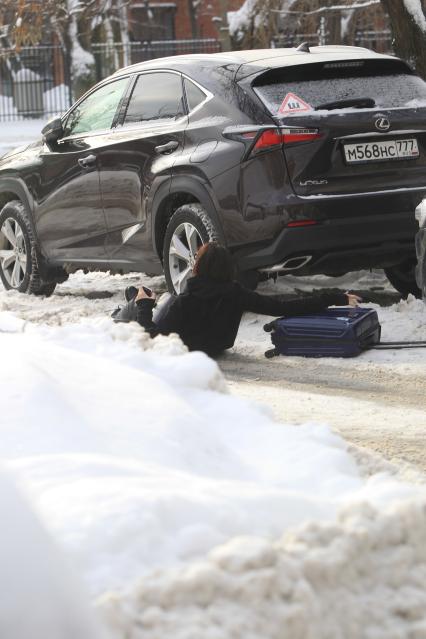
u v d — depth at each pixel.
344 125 14.03
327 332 12.67
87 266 17.41
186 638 3.70
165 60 16.19
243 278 14.48
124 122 16.47
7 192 18.88
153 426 6.05
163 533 4.36
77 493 4.57
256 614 3.86
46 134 17.61
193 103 15.17
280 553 4.14
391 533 4.49
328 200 13.88
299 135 13.89
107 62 53.22
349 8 36.78
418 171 14.46
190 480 5.14
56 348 7.44
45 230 18.00
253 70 14.64
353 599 4.16
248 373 12.16
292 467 6.17
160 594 3.86
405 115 14.41
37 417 5.79
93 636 2.68
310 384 11.53
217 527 4.50
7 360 6.67
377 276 17.42
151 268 16.06
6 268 19.23
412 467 7.04
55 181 17.59
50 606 2.69
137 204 15.91
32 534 2.94
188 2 65.38
